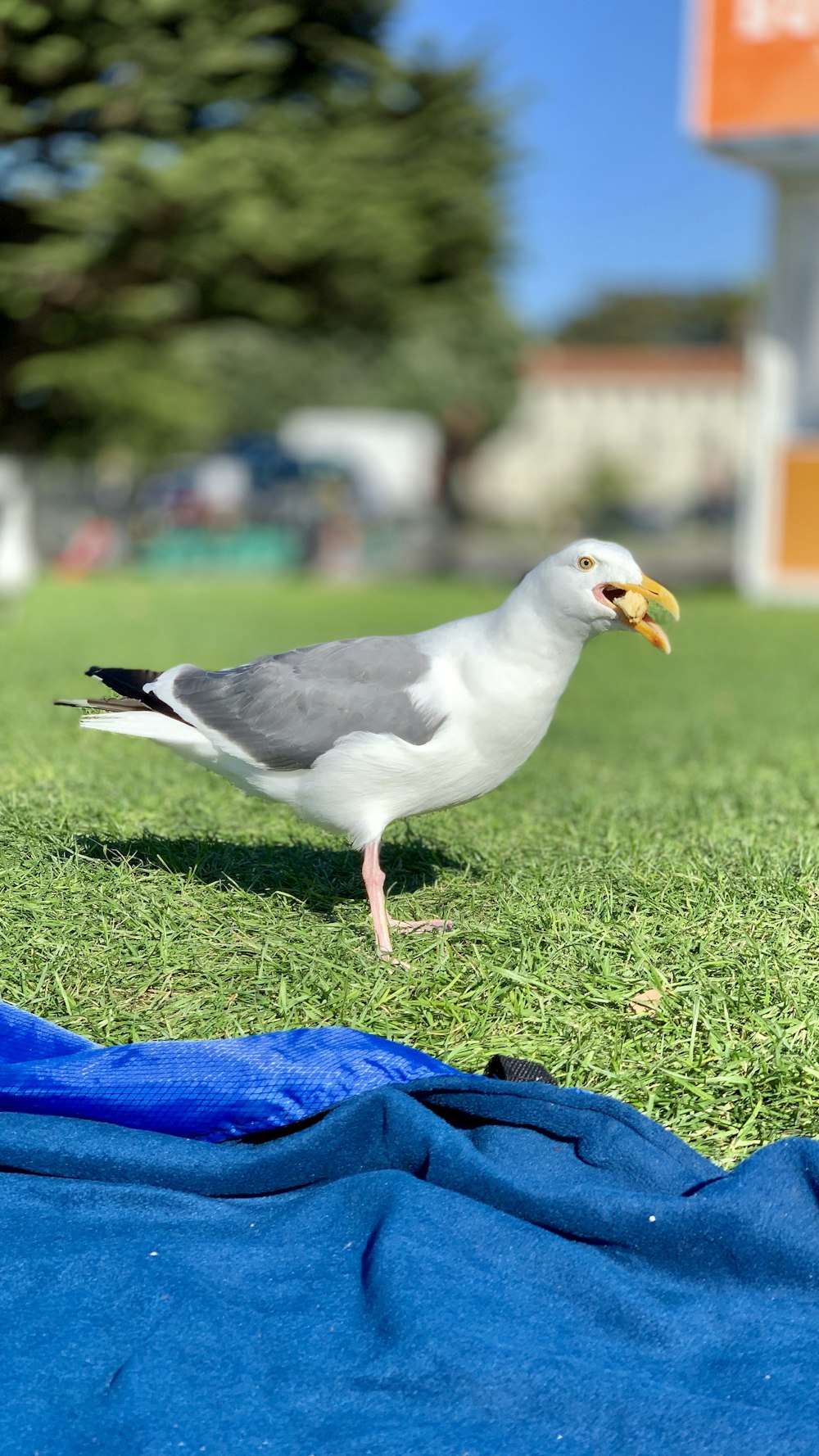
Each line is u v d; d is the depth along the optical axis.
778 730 8.53
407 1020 3.48
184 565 30.19
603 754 7.64
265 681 3.83
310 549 30.33
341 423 42.25
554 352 77.94
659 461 72.06
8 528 24.55
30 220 22.53
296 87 23.44
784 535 18.61
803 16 15.44
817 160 16.59
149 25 19.97
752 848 4.73
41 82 20.38
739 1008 3.49
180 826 5.01
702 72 16.02
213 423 43.38
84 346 27.11
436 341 54.66
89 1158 2.80
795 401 18.27
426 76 24.14
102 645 12.24
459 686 3.73
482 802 5.83
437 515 37.00
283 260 23.47
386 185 23.69
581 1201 2.55
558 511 57.84
